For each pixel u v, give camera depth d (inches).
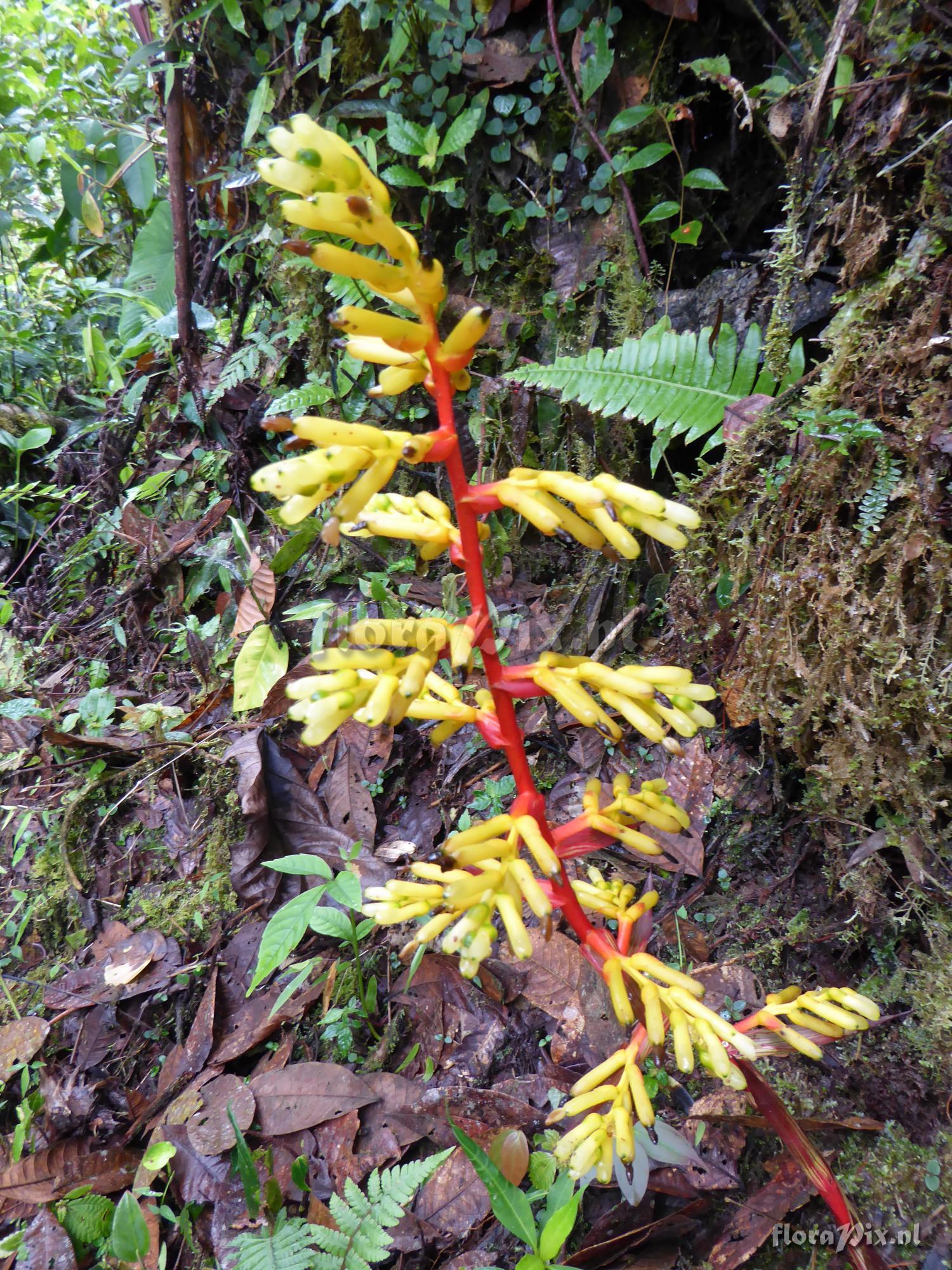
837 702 64.4
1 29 138.6
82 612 119.3
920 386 59.0
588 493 34.6
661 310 92.1
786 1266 53.6
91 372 137.7
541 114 93.2
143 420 124.6
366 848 82.5
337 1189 59.1
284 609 105.1
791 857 73.7
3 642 113.5
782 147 76.5
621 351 77.9
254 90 111.3
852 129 63.1
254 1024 72.4
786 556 67.1
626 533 34.4
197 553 110.1
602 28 85.0
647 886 76.0
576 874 77.4
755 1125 57.5
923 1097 59.5
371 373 107.3
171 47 110.9
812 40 74.7
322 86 107.7
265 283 121.0
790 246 70.6
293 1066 67.1
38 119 139.6
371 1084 65.2
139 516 108.8
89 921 86.8
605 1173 41.3
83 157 140.4
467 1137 48.3
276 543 108.7
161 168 146.9
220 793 91.4
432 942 74.1
